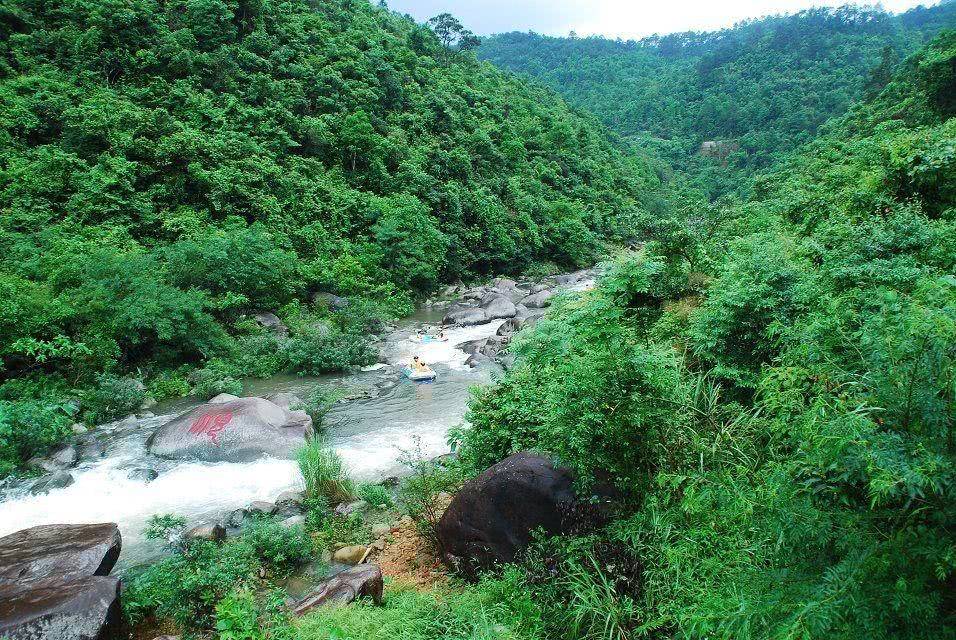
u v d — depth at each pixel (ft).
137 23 98.32
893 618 7.71
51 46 89.51
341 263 84.33
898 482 7.36
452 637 14.19
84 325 49.21
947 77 81.82
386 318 76.69
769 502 9.87
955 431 7.58
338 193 97.14
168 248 64.95
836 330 11.76
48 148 73.15
